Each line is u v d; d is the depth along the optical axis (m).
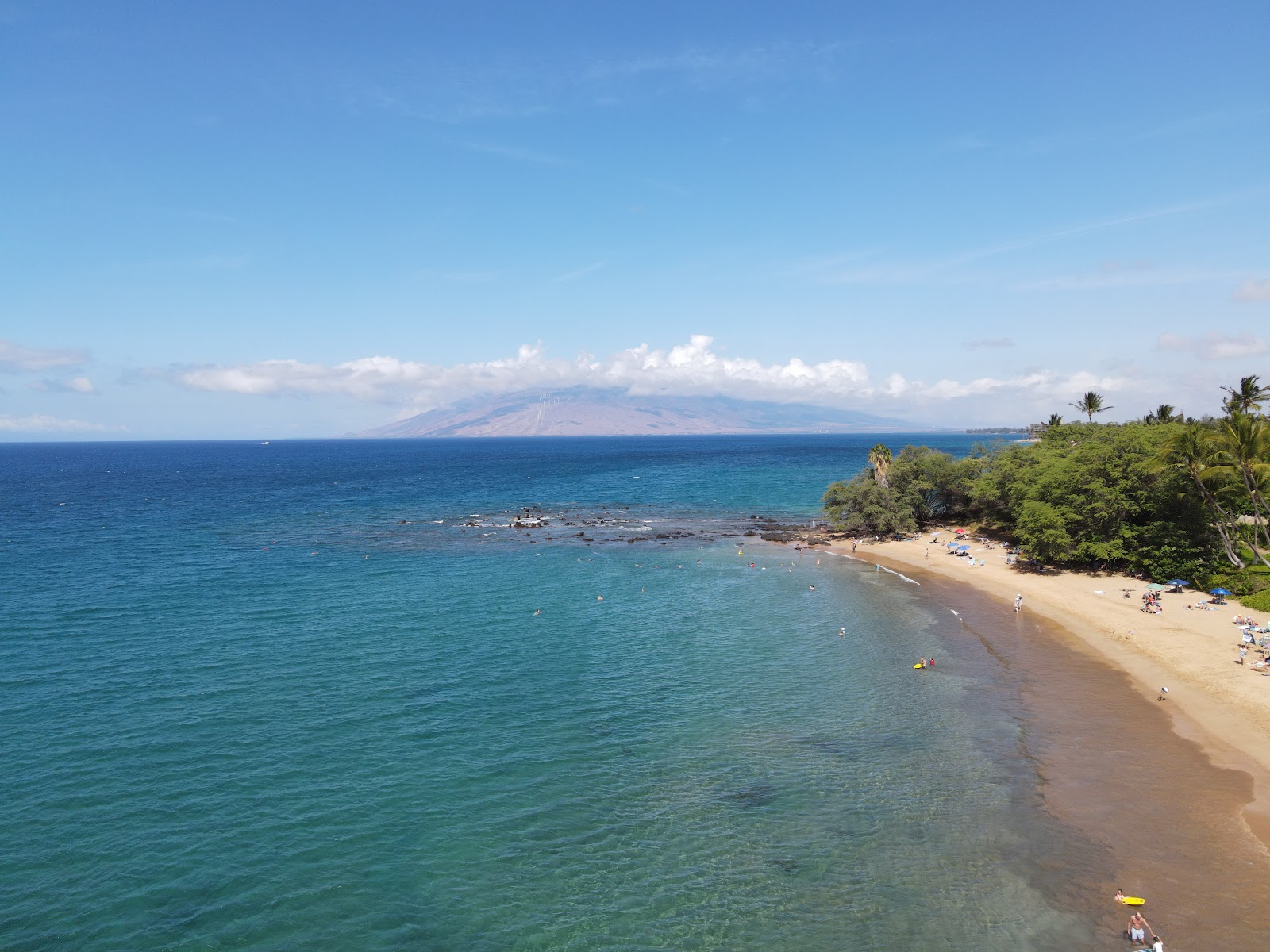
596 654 51.09
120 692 43.16
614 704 42.25
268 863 27.41
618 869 27.17
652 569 82.12
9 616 59.09
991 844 28.05
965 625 57.41
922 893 25.41
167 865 27.22
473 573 79.62
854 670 47.56
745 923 24.28
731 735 38.12
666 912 24.89
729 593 70.19
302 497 163.50
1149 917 23.62
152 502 150.88
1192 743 35.53
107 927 24.06
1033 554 73.62
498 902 25.47
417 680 45.81
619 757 35.72
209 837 28.94
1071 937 23.02
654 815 30.69
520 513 133.50
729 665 48.91
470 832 29.47
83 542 96.50
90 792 32.00
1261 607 54.44
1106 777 32.53
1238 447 53.50
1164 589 62.12
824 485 183.25
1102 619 56.00
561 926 24.34
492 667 48.31
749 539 102.88
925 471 102.25
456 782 33.25
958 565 80.00
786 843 28.58
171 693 43.00
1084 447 73.81
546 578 76.94
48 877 26.42
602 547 97.12
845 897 25.36
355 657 50.06
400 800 31.78
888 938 23.36
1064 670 46.31
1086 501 68.94
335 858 27.73
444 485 198.62
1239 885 24.97
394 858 27.88
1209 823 28.66
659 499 156.75
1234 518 65.06
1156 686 42.62
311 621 59.03
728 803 31.53
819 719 39.97
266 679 45.59
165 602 64.50
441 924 24.44
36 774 33.50
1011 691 43.16
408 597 68.06
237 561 84.81
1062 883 25.56
